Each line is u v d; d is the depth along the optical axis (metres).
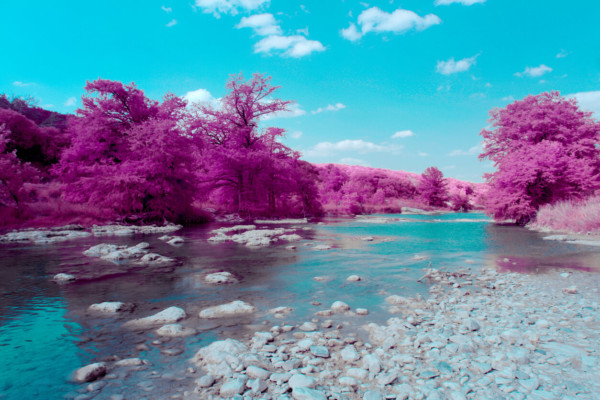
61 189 25.17
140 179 23.55
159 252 12.46
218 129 35.47
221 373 3.52
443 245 14.63
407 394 3.05
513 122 31.39
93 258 11.04
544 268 9.32
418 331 4.67
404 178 80.94
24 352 4.14
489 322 5.00
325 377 3.46
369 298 6.62
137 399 3.07
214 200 40.06
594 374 3.33
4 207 20.55
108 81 25.09
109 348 4.27
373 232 20.91
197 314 5.65
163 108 26.98
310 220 33.50
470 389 3.10
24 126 36.28
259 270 9.33
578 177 23.45
